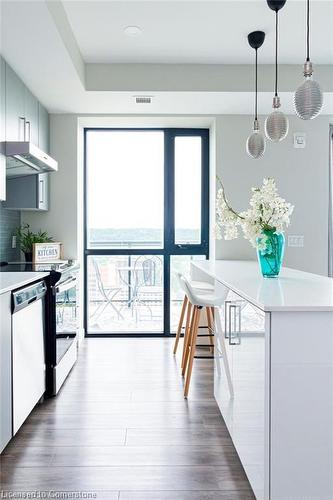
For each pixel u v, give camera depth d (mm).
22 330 2316
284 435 1494
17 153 2760
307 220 4332
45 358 2832
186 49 3322
